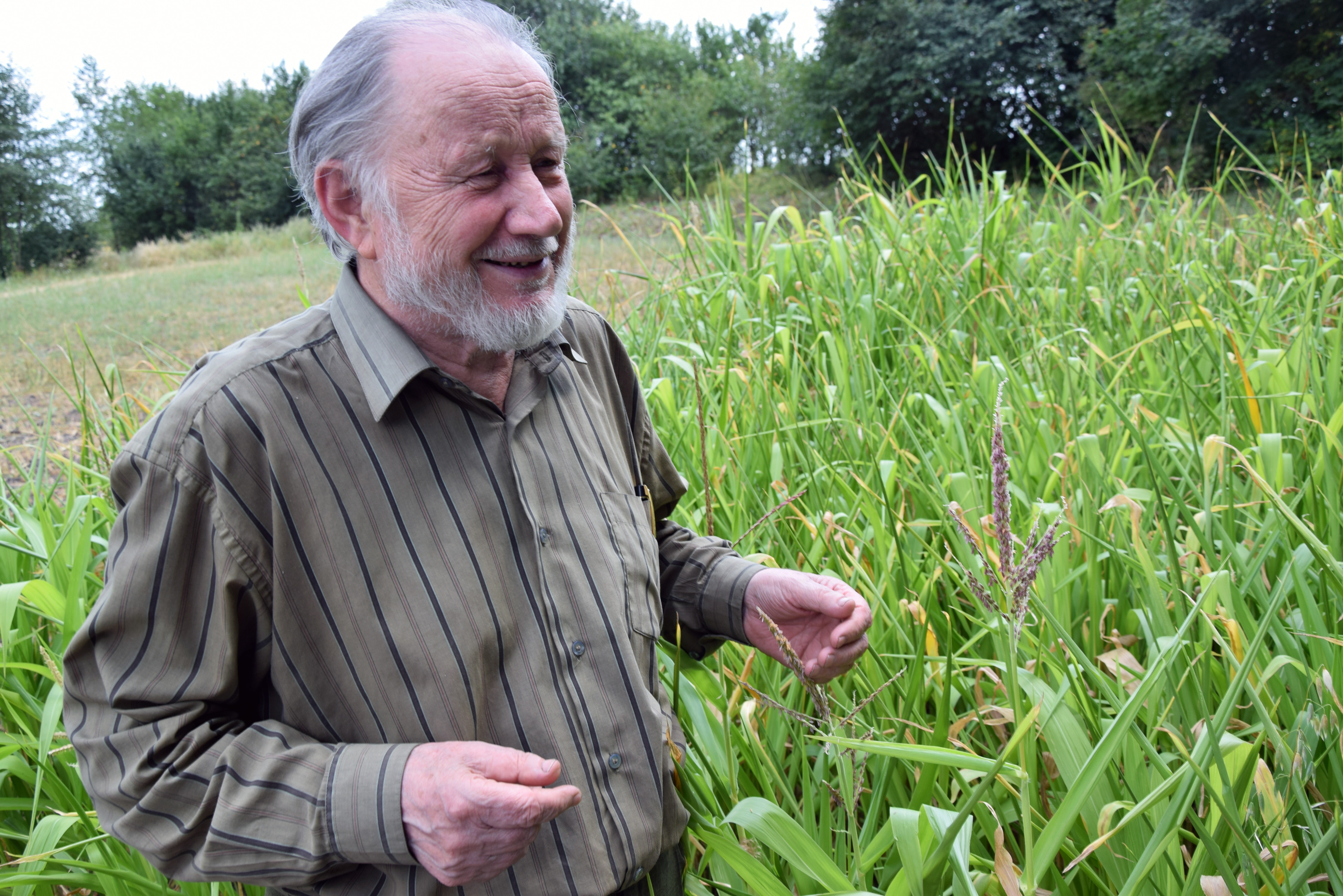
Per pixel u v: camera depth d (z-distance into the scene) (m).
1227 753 1.29
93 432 3.02
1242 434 2.42
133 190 42.41
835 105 21.27
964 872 1.10
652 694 1.32
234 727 1.13
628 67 35.75
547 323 1.20
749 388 2.87
